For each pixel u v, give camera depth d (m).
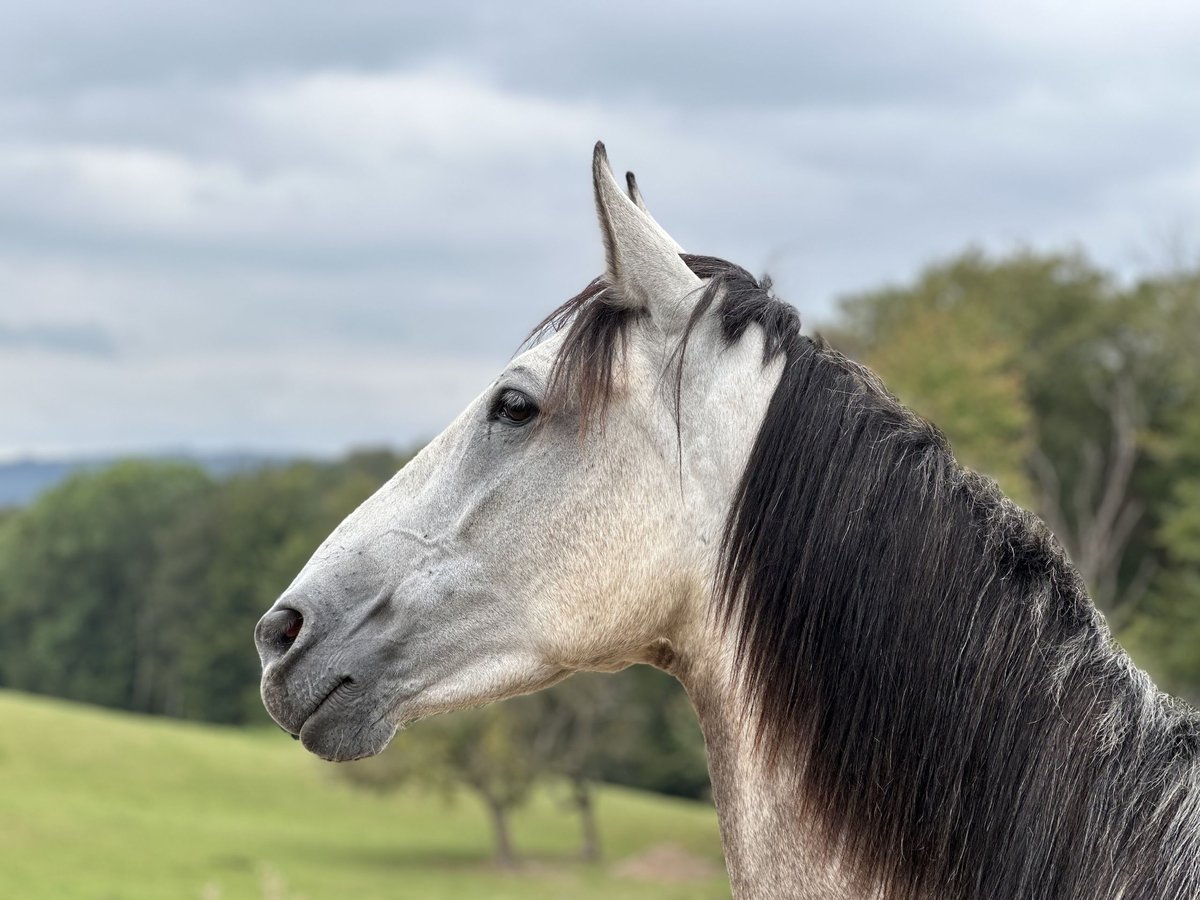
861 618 2.18
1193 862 1.97
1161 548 37.47
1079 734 2.09
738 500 2.27
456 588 2.38
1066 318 41.38
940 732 2.12
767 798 2.25
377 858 33.81
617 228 2.35
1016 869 2.05
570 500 2.35
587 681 36.03
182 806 37.81
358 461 75.69
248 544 69.31
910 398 32.03
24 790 36.28
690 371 2.34
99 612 74.56
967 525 2.22
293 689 2.38
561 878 32.62
